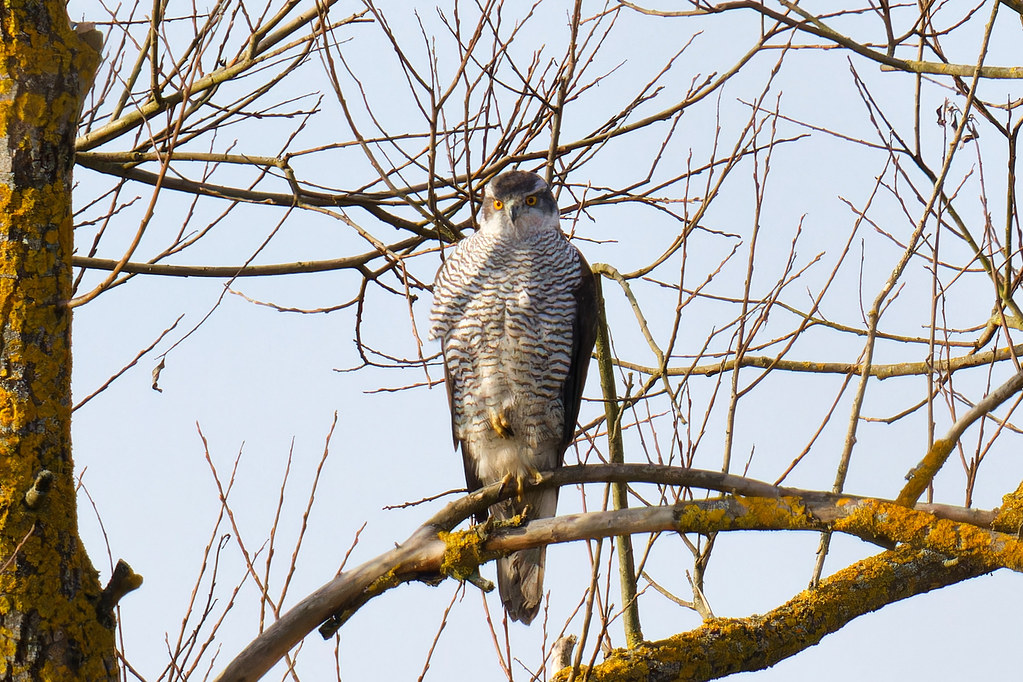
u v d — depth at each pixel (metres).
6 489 7.04
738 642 8.06
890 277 8.66
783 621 8.13
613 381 10.89
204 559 8.30
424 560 8.34
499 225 11.28
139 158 11.38
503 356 11.41
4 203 7.30
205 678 8.09
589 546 8.30
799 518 8.12
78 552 7.21
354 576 8.17
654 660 7.97
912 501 8.23
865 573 8.20
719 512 8.18
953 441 8.27
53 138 7.47
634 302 10.88
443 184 11.45
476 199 11.38
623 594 9.75
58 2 7.60
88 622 7.12
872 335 8.60
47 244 7.38
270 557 8.38
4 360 7.18
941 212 9.78
